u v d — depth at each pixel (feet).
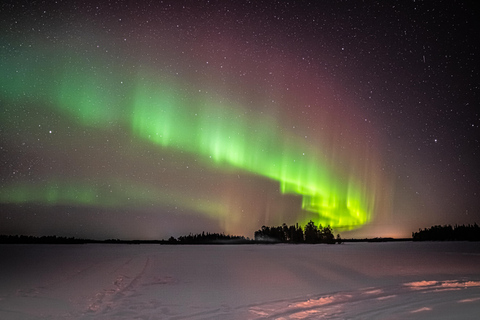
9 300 32.76
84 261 68.08
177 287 40.57
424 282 44.57
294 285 42.34
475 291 38.34
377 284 43.21
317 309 30.40
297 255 83.61
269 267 59.16
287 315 28.35
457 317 27.40
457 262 67.77
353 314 28.60
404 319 26.96
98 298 34.37
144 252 92.48
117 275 49.60
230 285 42.04
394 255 83.97
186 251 97.50
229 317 27.76
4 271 53.26
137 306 31.22
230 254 86.53
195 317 27.73
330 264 64.08
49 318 27.22
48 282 43.27
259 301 33.53
